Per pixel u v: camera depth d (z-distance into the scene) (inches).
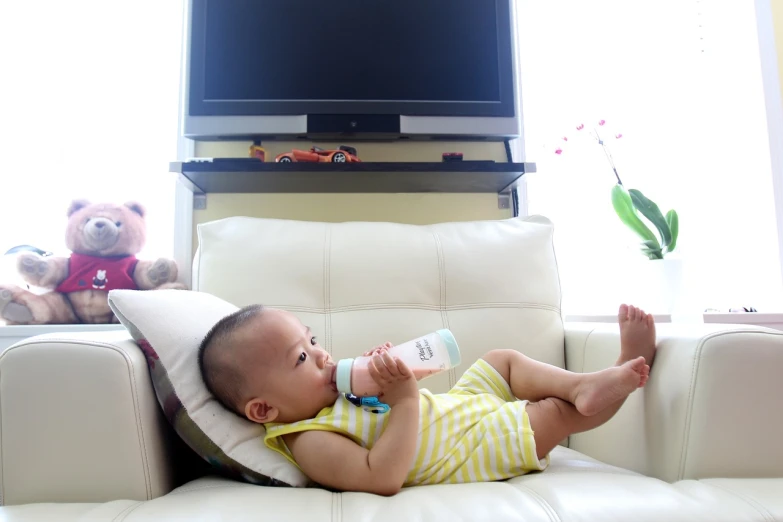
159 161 72.4
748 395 30.5
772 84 77.2
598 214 76.9
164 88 73.5
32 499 28.5
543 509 26.2
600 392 35.0
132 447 29.4
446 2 70.8
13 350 29.3
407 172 62.5
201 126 65.7
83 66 72.7
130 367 30.1
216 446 33.3
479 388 41.4
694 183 78.4
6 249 68.9
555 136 77.9
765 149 78.1
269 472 32.9
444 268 52.2
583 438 44.9
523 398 40.7
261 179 64.4
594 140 77.3
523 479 33.0
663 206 77.8
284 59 67.8
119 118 72.6
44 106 71.6
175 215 69.3
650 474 34.0
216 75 66.7
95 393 29.1
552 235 56.1
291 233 52.2
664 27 79.7
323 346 47.9
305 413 35.7
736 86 79.7
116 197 71.4
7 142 70.5
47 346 29.3
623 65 79.5
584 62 79.4
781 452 30.2
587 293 75.7
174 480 35.0
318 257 50.9
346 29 69.2
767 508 25.4
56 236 70.3
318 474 32.3
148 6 74.4
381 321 49.2
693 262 75.4
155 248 71.0
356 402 35.9
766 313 68.2
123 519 25.1
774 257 76.0
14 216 69.7
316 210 71.2
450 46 70.2
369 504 27.5
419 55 69.6
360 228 53.7
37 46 72.2
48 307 60.9
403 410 32.5
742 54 79.7
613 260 76.2
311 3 69.2
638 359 34.6
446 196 73.0
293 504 27.0
